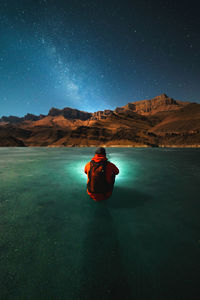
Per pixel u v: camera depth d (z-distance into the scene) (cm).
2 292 103
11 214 221
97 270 123
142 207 245
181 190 337
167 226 188
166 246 151
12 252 142
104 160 260
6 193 317
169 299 98
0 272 120
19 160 987
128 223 196
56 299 99
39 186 372
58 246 151
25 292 103
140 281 113
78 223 196
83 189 347
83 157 1216
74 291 105
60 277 116
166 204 258
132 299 99
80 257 137
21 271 121
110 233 173
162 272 121
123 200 277
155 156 1366
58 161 917
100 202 267
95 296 101
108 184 258
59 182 412
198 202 266
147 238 164
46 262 131
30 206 250
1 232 175
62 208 243
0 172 557
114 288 108
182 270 122
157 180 430
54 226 189
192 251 143
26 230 180
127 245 153
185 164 791
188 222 198
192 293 103
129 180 432
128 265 128
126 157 1245
